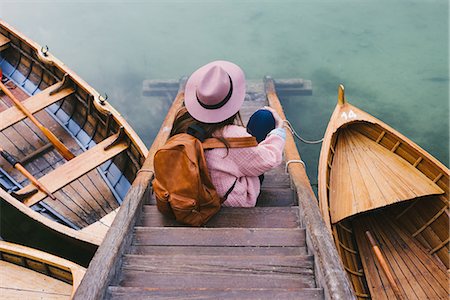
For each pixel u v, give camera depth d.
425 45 11.26
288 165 4.16
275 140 3.12
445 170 4.68
